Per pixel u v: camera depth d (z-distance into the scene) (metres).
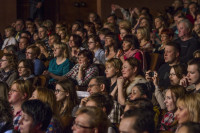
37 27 11.47
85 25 9.53
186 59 6.67
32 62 6.51
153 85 5.25
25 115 3.26
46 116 3.29
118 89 5.12
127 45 6.56
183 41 6.87
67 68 7.07
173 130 4.15
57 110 4.19
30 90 4.80
